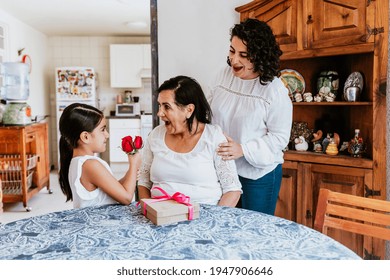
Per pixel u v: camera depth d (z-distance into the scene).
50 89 6.80
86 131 1.53
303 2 2.24
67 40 6.77
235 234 1.07
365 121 2.32
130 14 5.14
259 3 2.37
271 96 1.67
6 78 4.25
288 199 2.39
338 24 2.14
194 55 2.68
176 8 2.70
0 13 4.77
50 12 4.96
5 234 1.07
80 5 4.64
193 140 1.50
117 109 6.42
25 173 3.92
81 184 1.47
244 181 1.81
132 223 1.17
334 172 2.23
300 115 2.69
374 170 2.10
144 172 1.62
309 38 2.24
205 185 1.46
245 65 1.63
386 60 2.04
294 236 1.06
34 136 4.26
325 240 1.03
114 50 6.43
